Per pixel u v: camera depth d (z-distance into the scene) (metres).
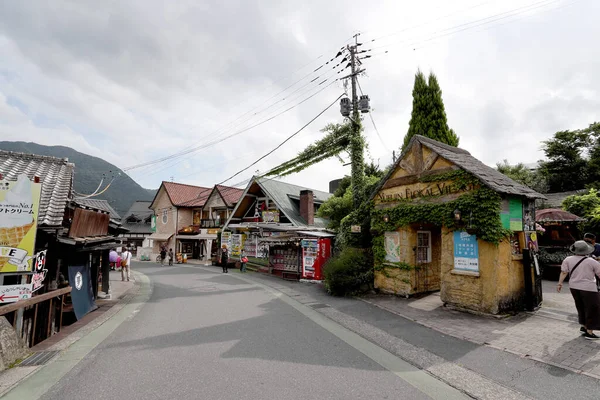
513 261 8.13
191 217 36.81
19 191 6.38
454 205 8.53
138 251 37.69
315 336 6.80
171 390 4.33
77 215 8.75
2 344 5.25
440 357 5.38
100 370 5.06
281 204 22.45
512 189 8.16
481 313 7.86
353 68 15.98
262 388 4.37
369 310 9.00
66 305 10.08
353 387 4.38
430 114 17.33
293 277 17.05
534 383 4.33
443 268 8.91
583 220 13.30
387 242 10.91
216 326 7.66
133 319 8.65
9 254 6.20
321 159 17.59
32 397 4.17
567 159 28.19
